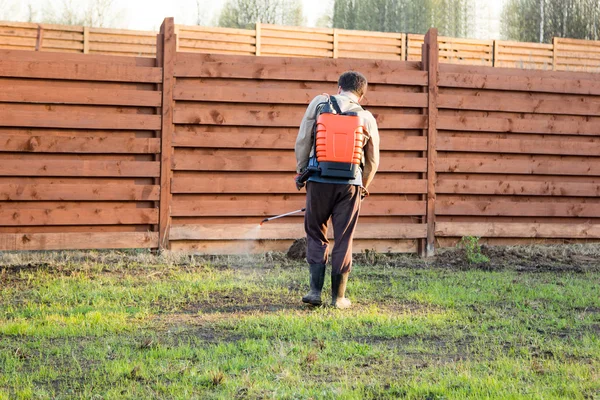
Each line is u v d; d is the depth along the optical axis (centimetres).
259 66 1193
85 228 1136
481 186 1268
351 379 509
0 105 1095
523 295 865
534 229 1288
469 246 1180
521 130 1284
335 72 1219
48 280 929
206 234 1169
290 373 515
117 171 1139
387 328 671
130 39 1703
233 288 891
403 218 1248
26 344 600
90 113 1130
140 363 536
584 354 583
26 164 1104
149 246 1152
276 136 1196
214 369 520
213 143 1173
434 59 1248
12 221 1098
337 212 771
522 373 524
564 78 1306
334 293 778
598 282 991
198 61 1172
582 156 1317
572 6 4622
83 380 503
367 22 5306
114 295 827
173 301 804
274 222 1198
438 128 1250
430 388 479
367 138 768
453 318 724
